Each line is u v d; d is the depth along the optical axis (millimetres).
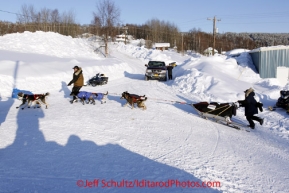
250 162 5863
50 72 17688
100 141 6402
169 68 21766
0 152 5445
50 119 8125
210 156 5973
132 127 7820
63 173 4641
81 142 6250
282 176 5250
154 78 21141
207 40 81625
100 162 5211
